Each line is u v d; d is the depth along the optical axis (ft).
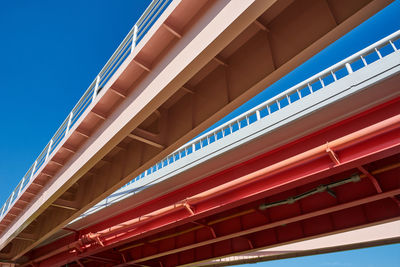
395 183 41.14
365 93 40.37
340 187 46.62
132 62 29.45
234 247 66.49
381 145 33.83
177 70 24.47
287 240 57.93
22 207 62.49
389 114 38.01
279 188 40.96
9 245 88.84
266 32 27.78
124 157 46.19
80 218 73.72
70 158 44.52
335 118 42.37
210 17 22.26
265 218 53.01
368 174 40.47
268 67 26.30
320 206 47.37
